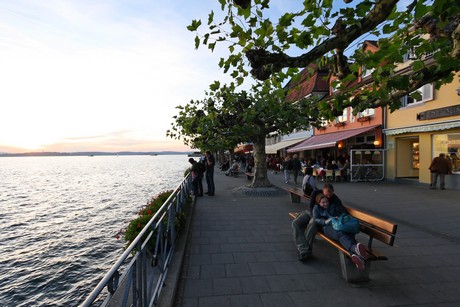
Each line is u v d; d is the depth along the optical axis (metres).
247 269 4.78
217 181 20.28
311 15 3.26
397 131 16.98
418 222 7.77
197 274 4.61
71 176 73.00
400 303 3.69
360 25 2.99
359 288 4.09
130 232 5.93
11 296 9.77
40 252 13.94
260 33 3.45
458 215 8.51
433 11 2.92
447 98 13.95
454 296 3.85
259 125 12.75
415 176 17.70
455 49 3.35
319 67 4.60
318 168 19.52
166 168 98.88
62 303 9.30
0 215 23.55
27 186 48.34
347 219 4.49
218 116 12.38
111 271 2.20
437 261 5.05
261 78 3.62
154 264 3.70
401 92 4.00
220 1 3.39
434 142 15.05
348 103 4.48
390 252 5.50
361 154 18.31
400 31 3.92
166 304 3.54
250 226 7.52
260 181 13.52
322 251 5.55
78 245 14.80
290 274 4.57
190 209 9.30
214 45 3.78
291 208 9.91
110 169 107.00
